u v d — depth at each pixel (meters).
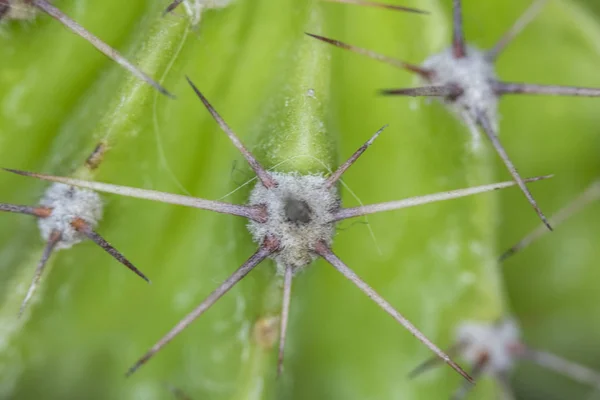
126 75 0.11
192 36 0.11
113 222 0.11
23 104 0.11
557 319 0.13
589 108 0.13
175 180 0.11
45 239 0.11
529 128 0.13
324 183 0.11
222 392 0.11
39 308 0.11
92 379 0.12
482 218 0.11
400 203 0.11
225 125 0.10
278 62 0.11
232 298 0.11
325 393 0.12
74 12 0.11
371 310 0.12
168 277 0.11
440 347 0.12
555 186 0.13
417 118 0.11
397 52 0.11
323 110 0.11
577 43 0.13
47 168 0.11
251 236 0.11
